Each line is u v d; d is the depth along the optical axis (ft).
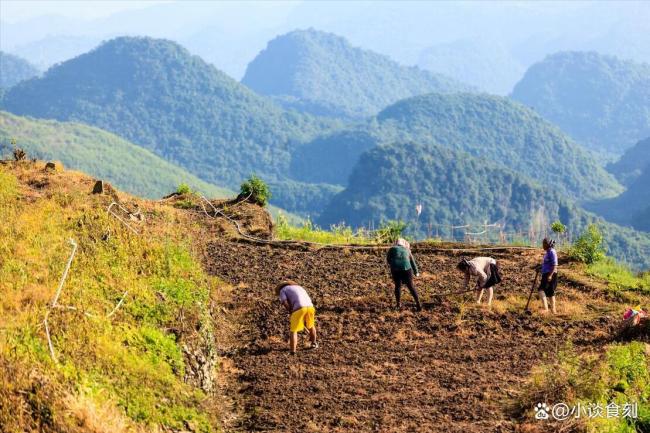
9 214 93.86
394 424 64.44
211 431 61.36
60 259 77.82
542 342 85.46
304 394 71.82
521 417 65.67
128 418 54.54
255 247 128.57
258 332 89.81
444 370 77.61
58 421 48.24
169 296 78.59
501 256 126.41
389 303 97.55
